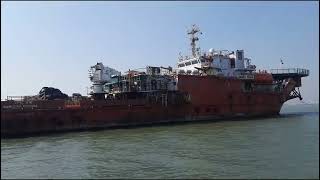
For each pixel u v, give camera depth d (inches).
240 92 2728.8
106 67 2699.3
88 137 1878.7
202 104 2571.4
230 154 1225.4
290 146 1262.3
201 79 2583.7
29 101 2180.1
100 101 2292.1
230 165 1077.8
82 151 1451.8
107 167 1150.3
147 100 2433.6
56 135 2036.2
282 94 2960.1
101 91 2650.1
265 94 2851.9
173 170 1067.9
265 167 1023.0
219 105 2635.3
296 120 2367.1
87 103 2260.1
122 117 2332.7
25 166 1212.5
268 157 1131.3
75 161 1264.8
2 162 1285.7
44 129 2114.9
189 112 2536.9
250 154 1200.2
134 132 2018.9
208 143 1480.1
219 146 1391.5
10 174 1106.7
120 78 2581.2
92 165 1187.9
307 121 2220.7
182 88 2509.8
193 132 1891.0
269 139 1475.1
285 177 919.0
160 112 2448.3
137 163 1181.7
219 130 1932.8
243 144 1400.1
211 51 2881.4
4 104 2098.9
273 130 1791.3
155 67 2598.4
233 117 2689.5
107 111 2295.8
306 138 1411.2
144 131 2046.0
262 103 2834.6
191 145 1455.5
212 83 2620.6
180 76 2511.1
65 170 1138.0
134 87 2513.5
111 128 2290.8
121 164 1180.5
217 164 1101.7
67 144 1657.2
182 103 2498.8
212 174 999.6
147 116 2404.0
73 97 2608.3
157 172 1056.8
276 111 2915.8
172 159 1210.0
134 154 1330.0
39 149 1544.0
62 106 2246.6
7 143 1761.8
